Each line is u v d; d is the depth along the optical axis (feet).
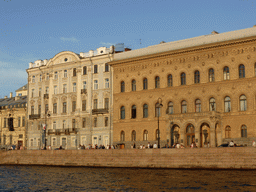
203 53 239.50
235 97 226.79
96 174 177.47
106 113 283.79
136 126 264.72
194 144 220.64
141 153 201.16
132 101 268.41
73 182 152.87
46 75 329.52
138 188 132.98
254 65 221.87
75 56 306.76
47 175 179.42
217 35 235.40
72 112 305.73
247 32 224.53
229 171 168.14
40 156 242.17
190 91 243.40
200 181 141.49
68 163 226.58
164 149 194.29
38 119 331.16
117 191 129.29
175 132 243.40
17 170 208.64
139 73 266.98
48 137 319.47
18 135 351.46
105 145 283.18
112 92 281.95
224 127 229.66
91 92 294.87
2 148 362.74
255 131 218.59
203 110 237.04
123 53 277.85
